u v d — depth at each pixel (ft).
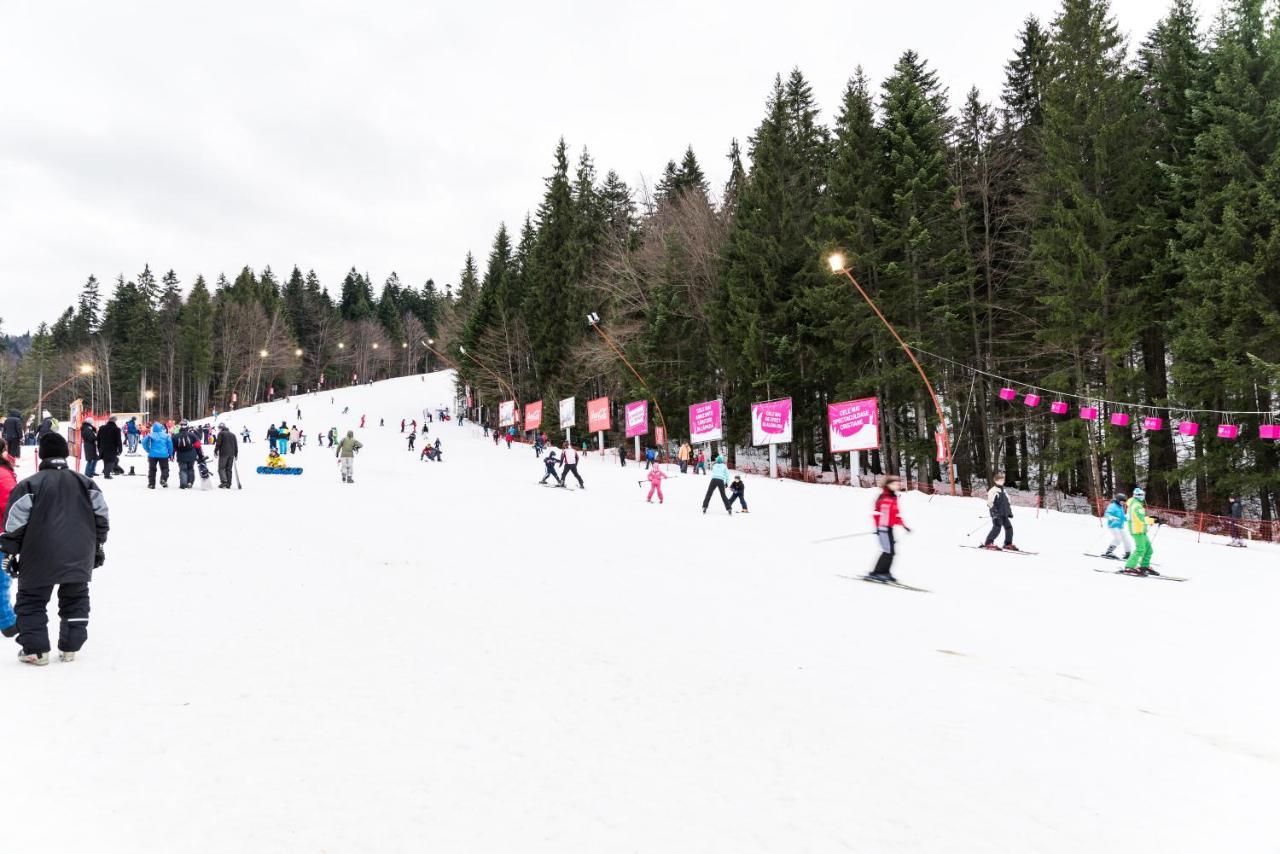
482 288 251.80
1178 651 23.89
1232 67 79.92
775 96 131.23
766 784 12.10
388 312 481.87
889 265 102.83
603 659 18.95
